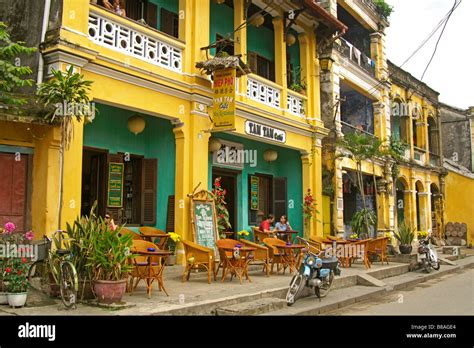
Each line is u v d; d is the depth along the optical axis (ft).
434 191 91.61
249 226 49.90
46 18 29.55
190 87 37.50
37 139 28.68
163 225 38.17
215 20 46.50
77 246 23.63
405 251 50.31
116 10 34.76
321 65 55.26
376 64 71.26
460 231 88.89
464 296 32.99
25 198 28.68
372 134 69.62
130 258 23.99
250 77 44.65
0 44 30.48
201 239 36.73
